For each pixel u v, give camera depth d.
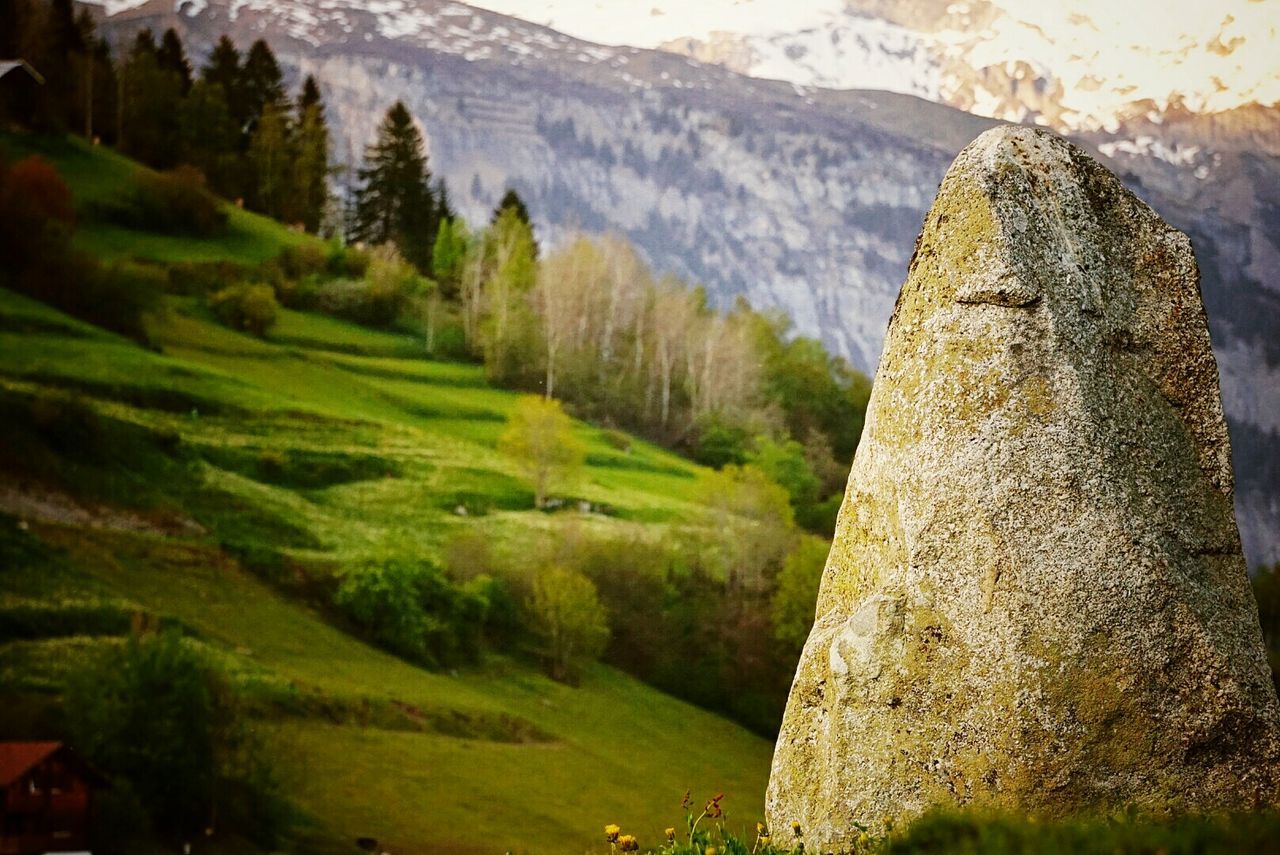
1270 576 42.22
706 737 71.88
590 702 72.25
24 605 61.12
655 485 94.12
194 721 52.38
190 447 83.25
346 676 65.44
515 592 78.12
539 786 59.84
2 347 85.44
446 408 100.44
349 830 51.47
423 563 76.69
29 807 46.22
